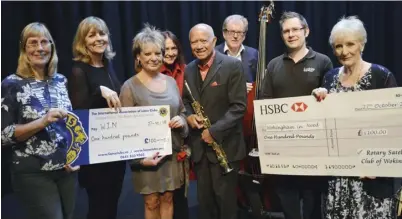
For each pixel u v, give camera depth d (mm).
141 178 2107
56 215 1861
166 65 2631
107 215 2406
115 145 2027
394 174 1801
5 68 3850
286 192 2273
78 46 2215
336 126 1895
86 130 1953
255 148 2527
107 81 2260
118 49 4242
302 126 1978
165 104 2113
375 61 4547
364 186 1868
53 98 1840
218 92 2158
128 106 2062
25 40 1777
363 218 1871
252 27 4332
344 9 4398
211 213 2340
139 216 3168
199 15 4336
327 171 1947
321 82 2211
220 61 2186
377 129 1807
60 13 4055
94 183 2340
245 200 2814
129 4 4219
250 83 2764
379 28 4484
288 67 2258
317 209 2432
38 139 1786
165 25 4309
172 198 2260
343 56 1797
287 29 2232
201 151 2234
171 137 2129
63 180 1949
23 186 1802
